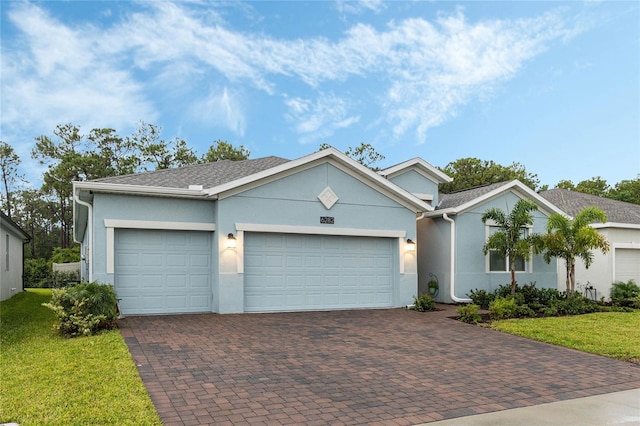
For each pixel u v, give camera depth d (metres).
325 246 13.71
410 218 14.83
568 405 5.65
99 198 11.51
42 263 32.22
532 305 14.07
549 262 15.91
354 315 12.62
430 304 13.77
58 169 39.59
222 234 12.21
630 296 16.69
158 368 6.80
